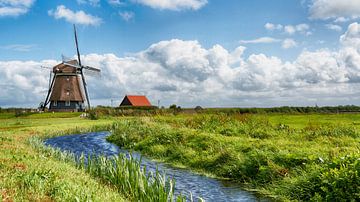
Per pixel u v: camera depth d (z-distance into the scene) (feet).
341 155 48.52
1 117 235.81
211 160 64.49
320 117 144.87
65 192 31.94
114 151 89.66
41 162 47.16
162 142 86.74
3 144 68.69
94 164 52.01
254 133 87.76
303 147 62.23
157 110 197.98
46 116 230.07
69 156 60.90
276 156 55.31
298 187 44.21
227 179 56.54
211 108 200.64
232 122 102.58
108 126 152.66
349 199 37.50
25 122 173.37
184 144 79.77
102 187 40.27
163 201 34.12
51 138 119.24
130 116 209.05
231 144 70.69
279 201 44.09
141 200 37.40
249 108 199.62
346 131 81.25
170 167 66.74
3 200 27.89
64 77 271.08
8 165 40.75
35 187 32.68
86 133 137.39
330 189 40.11
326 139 72.64
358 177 38.75
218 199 45.47
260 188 50.01
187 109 204.64
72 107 270.67
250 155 58.44
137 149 89.86
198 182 54.70
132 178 41.70
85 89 276.41
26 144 79.97
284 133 86.02
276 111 200.54
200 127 103.04
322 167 44.83
